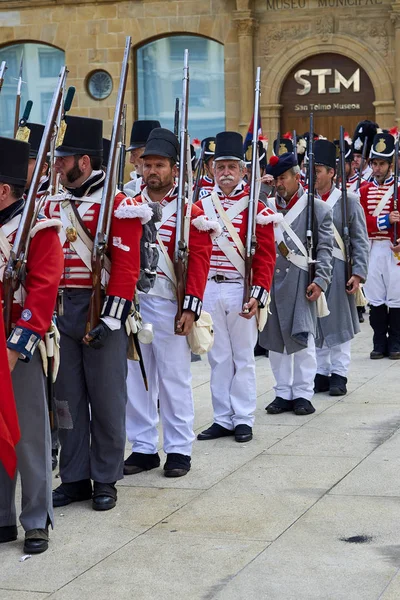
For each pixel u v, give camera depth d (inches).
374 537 222.4
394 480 264.8
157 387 286.2
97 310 241.0
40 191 271.6
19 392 221.5
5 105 1042.7
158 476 275.7
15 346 212.7
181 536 227.1
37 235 219.1
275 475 272.7
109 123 1018.1
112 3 1006.4
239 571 205.2
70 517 243.1
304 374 347.3
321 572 203.2
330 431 320.8
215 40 995.9
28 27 1023.6
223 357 315.3
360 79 979.3
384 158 466.0
